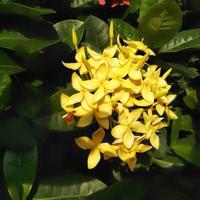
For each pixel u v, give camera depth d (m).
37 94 0.47
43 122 0.45
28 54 0.46
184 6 0.54
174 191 0.52
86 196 0.48
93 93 0.44
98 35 0.49
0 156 0.48
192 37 0.51
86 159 0.51
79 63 0.45
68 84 0.48
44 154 0.49
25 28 0.46
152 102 0.44
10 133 0.45
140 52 0.49
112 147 0.44
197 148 0.51
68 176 0.49
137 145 0.45
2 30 0.46
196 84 0.53
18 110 0.46
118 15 0.52
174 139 0.51
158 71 0.46
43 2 0.49
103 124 0.44
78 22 0.49
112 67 0.44
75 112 0.44
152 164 0.52
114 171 0.52
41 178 0.49
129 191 0.48
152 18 0.48
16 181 0.46
